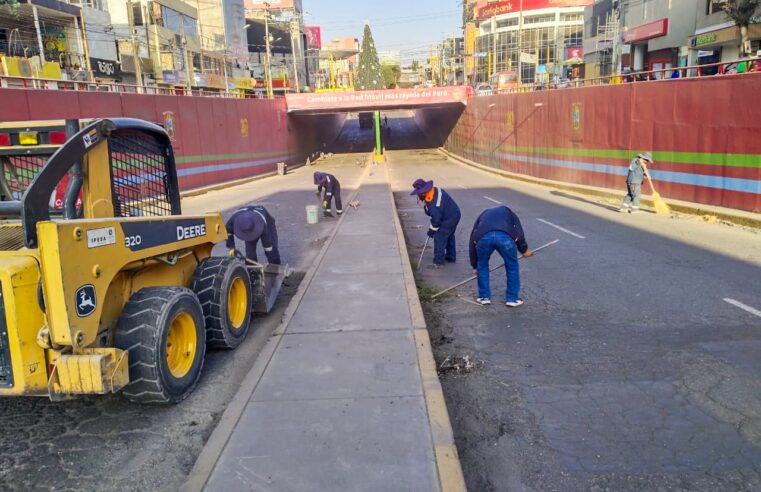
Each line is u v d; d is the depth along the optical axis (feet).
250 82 198.70
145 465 12.85
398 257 30.50
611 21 152.97
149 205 17.13
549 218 48.37
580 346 19.30
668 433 13.70
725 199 45.98
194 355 16.22
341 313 21.21
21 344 11.87
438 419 13.20
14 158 15.89
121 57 117.70
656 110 54.95
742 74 43.34
